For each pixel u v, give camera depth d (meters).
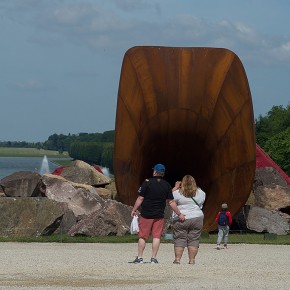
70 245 35.56
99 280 20.81
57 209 40.00
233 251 34.22
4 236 38.97
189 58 43.59
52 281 20.58
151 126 44.16
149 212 25.30
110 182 54.38
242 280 21.42
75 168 54.06
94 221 39.56
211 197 44.44
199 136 44.72
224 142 43.47
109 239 38.06
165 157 47.00
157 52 43.47
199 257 30.48
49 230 39.75
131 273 22.48
